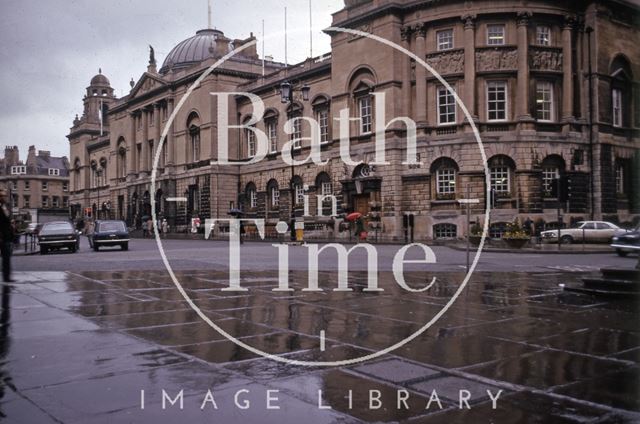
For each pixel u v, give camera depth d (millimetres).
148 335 7523
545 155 36750
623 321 8617
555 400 4875
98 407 4680
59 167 125938
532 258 23219
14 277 14797
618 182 39875
